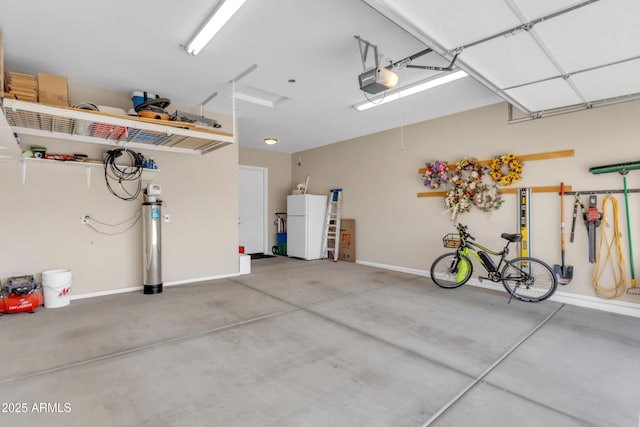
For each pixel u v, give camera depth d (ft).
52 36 9.34
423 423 5.70
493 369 7.65
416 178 18.30
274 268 19.99
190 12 8.21
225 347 8.71
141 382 6.95
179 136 12.40
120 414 5.87
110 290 13.89
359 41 9.37
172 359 8.01
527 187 13.99
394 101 14.76
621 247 11.77
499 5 6.43
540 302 13.01
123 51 10.25
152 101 11.63
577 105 12.42
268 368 7.61
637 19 6.69
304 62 10.99
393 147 19.52
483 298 13.52
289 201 24.70
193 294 13.92
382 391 6.69
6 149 10.13
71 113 9.81
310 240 23.39
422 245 18.03
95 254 13.52
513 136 14.43
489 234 15.26
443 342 9.13
